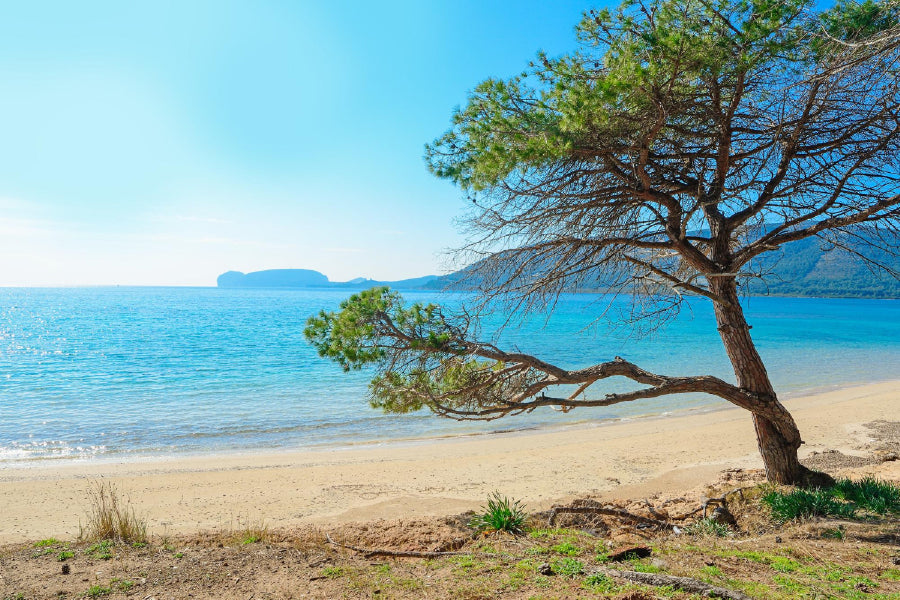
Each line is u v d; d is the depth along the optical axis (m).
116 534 6.94
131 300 195.12
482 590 4.40
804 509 7.25
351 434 17.16
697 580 4.32
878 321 86.81
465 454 14.44
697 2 6.43
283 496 10.91
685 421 18.62
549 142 6.32
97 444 15.84
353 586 4.73
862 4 6.37
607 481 11.79
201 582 5.00
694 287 7.83
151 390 24.94
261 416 19.61
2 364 34.53
